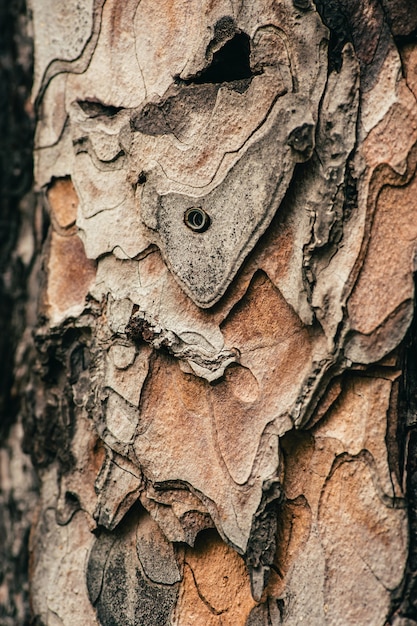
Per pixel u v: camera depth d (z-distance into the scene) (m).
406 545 0.52
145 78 0.54
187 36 0.54
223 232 0.53
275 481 0.52
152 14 0.54
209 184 0.53
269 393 0.53
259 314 0.53
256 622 0.53
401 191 0.52
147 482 0.54
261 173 0.52
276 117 0.52
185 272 0.53
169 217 0.53
